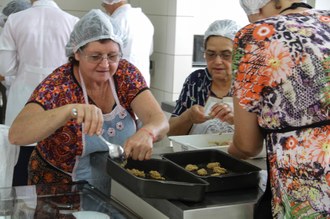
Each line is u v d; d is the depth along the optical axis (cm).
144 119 165
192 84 214
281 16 119
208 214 115
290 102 113
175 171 136
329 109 110
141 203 130
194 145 174
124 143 156
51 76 166
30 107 157
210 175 131
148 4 404
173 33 375
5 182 178
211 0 388
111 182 147
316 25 116
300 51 112
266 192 123
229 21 200
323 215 112
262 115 119
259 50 115
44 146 170
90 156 169
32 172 175
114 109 171
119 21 315
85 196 135
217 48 199
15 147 179
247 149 127
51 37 281
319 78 111
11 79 312
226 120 175
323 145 110
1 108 318
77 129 162
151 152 143
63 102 163
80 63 164
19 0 336
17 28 280
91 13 163
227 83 206
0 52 284
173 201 118
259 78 116
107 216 123
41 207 126
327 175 110
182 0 369
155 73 402
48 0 286
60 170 169
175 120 203
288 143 115
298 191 114
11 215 121
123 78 173
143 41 329
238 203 120
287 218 117
